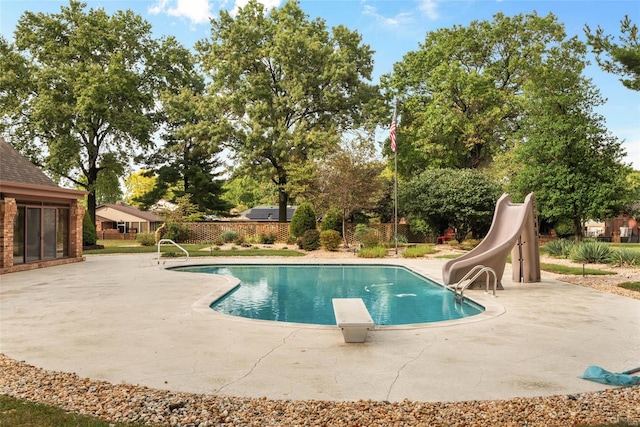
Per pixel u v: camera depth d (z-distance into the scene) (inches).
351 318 236.8
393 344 233.6
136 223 1989.4
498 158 1168.8
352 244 1097.4
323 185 997.2
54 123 1051.9
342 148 1002.1
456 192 1022.4
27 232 626.8
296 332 259.4
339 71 1127.6
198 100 1198.9
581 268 605.0
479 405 150.7
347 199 974.4
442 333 258.7
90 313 312.7
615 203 818.2
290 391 165.0
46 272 576.1
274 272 636.1
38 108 1003.9
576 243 802.2
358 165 971.3
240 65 1194.0
